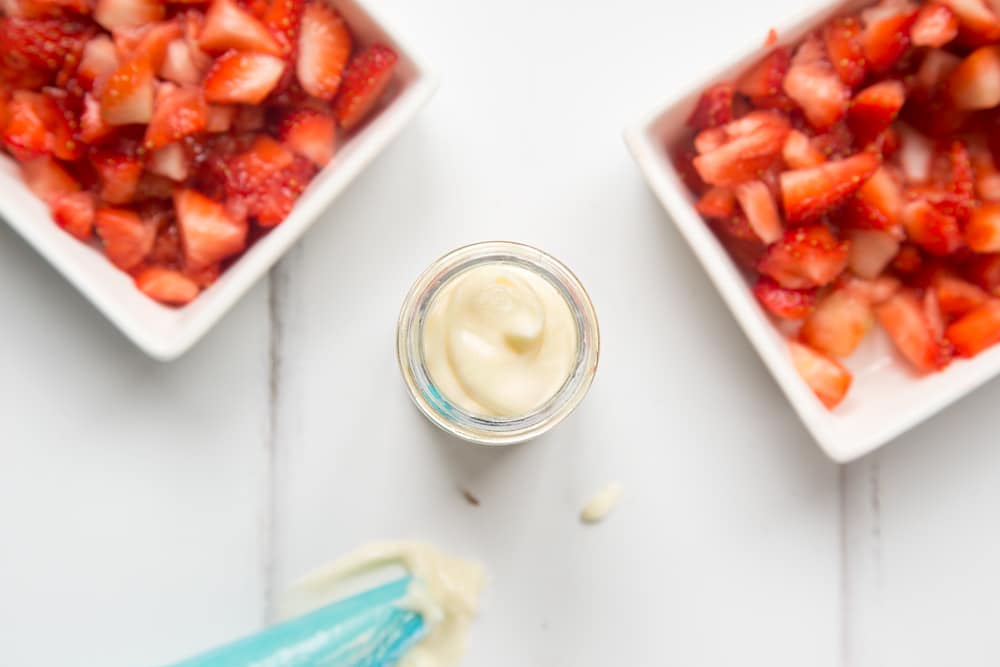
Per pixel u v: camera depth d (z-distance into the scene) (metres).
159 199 0.40
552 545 0.44
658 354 0.43
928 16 0.40
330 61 0.39
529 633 0.44
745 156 0.40
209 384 0.43
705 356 0.43
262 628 0.43
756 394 0.43
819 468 0.44
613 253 0.43
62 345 0.43
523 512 0.43
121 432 0.43
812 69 0.40
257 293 0.43
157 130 0.38
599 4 0.43
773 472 0.44
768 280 0.41
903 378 0.42
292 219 0.38
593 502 0.43
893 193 0.41
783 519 0.44
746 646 0.44
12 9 0.38
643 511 0.44
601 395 0.43
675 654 0.44
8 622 0.43
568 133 0.43
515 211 0.43
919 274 0.42
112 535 0.43
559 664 0.44
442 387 0.39
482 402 0.39
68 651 0.43
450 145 0.43
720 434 0.43
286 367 0.43
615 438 0.43
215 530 0.43
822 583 0.44
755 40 0.39
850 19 0.40
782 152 0.40
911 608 0.44
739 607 0.44
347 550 0.43
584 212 0.43
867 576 0.44
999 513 0.44
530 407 0.39
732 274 0.40
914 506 0.44
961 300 0.41
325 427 0.43
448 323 0.39
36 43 0.38
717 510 0.44
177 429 0.43
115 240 0.39
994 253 0.41
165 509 0.43
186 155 0.39
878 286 0.42
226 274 0.39
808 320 0.42
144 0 0.38
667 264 0.43
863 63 0.40
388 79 0.39
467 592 0.43
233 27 0.38
